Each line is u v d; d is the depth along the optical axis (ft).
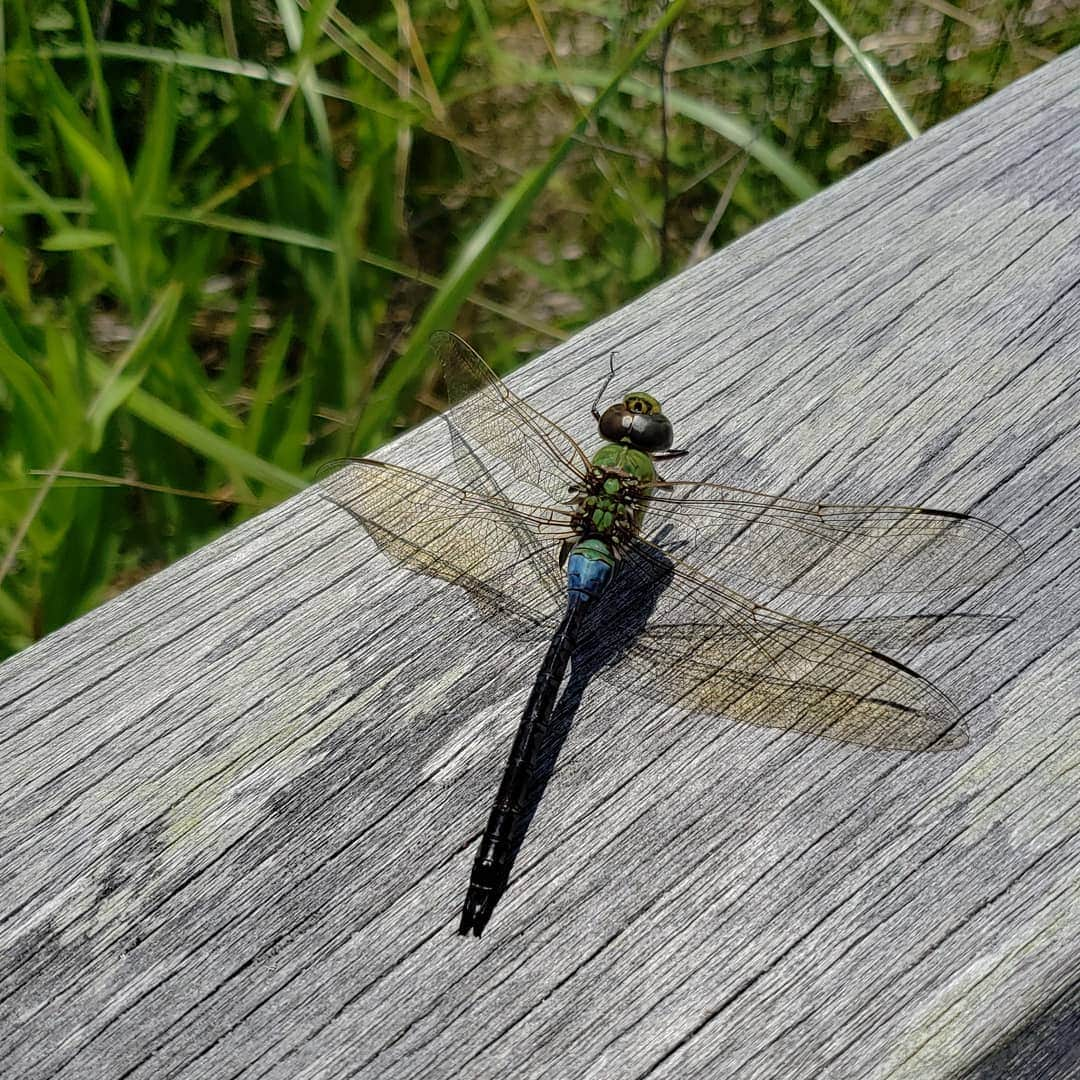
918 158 0.65
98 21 1.03
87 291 0.95
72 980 0.41
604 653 0.49
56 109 0.91
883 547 0.50
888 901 0.41
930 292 0.59
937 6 1.13
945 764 0.44
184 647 0.49
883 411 0.55
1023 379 0.56
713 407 0.57
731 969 0.40
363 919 0.41
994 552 0.49
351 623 0.49
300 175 1.02
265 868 0.43
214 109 1.08
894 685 0.46
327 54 1.01
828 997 0.39
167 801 0.45
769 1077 0.38
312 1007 0.40
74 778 0.45
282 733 0.46
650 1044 0.38
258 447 0.92
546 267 1.15
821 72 1.17
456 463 0.56
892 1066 0.38
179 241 1.01
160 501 0.93
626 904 0.41
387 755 0.46
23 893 0.42
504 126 1.17
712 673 0.48
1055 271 0.59
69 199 1.02
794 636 0.48
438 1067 0.38
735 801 0.43
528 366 0.60
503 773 0.45
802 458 0.55
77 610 0.87
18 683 0.48
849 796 0.43
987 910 0.40
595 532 0.53
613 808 0.43
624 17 1.19
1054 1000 0.39
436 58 1.10
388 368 1.08
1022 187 0.63
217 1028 0.39
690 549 0.53
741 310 0.60
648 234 1.14
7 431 0.90
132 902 0.42
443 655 0.48
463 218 1.18
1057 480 0.52
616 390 0.58
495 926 0.41
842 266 0.61
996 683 0.46
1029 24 1.15
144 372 0.82
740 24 1.18
